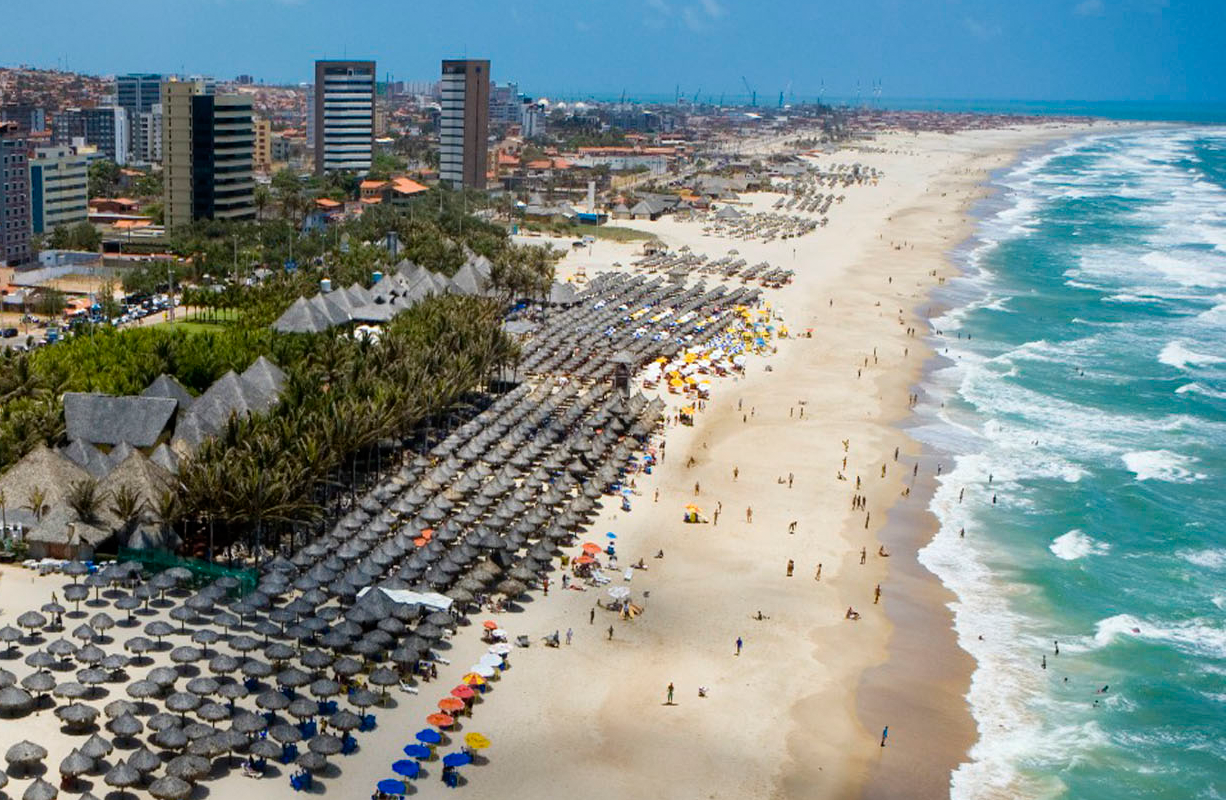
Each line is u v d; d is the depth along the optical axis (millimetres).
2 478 96062
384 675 75562
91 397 109000
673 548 105688
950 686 84625
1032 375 169125
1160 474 129125
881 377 166875
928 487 124062
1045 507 119062
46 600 84812
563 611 91750
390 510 103375
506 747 72500
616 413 134375
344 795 65750
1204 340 192250
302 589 87062
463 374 129500
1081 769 74938
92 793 63125
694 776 71438
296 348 135500
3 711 70125
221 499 89875
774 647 88500
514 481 112125
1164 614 97000
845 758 74688
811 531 111312
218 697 73062
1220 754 77125
